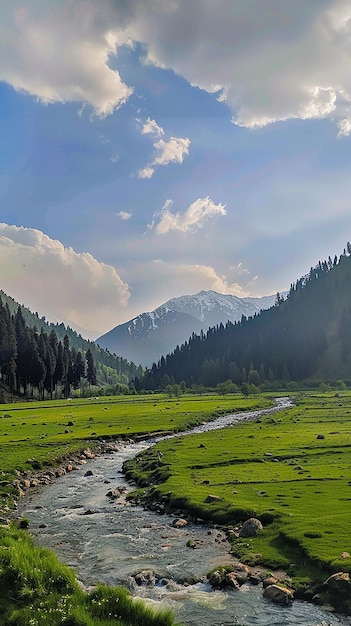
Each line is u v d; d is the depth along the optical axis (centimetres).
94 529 2953
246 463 4656
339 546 2175
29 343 19162
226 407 12419
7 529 2522
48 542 2695
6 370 17612
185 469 4444
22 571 1745
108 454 6203
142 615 1573
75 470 5181
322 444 5416
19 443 6225
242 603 1855
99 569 2259
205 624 1683
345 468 4100
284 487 3494
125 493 4034
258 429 7538
